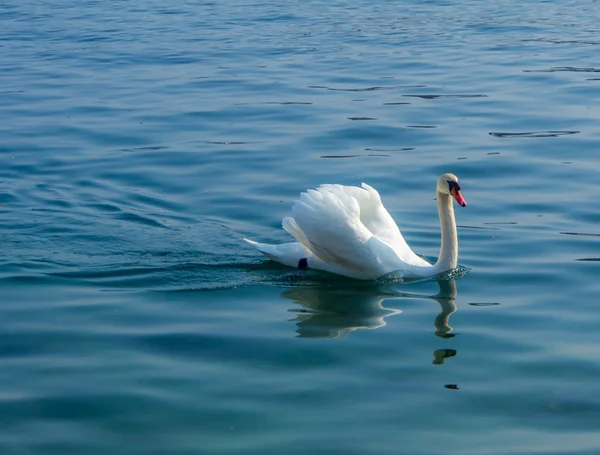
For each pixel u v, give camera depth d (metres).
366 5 36.72
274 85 22.83
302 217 11.65
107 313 10.41
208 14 35.12
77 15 35.50
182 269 11.95
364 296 11.07
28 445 7.68
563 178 15.48
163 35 30.44
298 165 16.55
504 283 11.36
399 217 14.12
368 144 17.78
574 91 21.36
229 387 8.62
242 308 10.63
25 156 17.36
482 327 10.02
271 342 9.62
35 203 14.66
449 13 34.03
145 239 13.04
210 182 15.69
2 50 28.12
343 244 11.57
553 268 11.76
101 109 20.78
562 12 33.38
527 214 13.91
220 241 13.01
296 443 7.67
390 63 25.20
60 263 12.06
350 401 8.36
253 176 15.98
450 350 9.43
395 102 20.88
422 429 7.88
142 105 21.08
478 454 7.47
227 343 9.59
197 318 10.29
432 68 24.45
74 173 16.31
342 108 20.44
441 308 10.62
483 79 22.95
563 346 9.48
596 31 29.20
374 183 15.59
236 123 19.42
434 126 18.88
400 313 10.49
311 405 8.29
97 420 8.06
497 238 12.95
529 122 18.97
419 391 8.54
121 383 8.69
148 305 10.67
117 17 34.81
